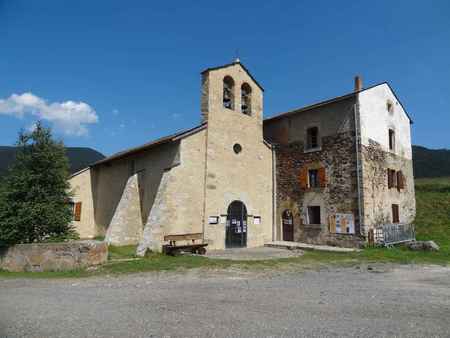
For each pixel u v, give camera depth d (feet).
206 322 15.51
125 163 59.67
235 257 39.81
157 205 43.50
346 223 49.49
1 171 41.68
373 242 47.09
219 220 50.08
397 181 58.49
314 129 57.26
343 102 52.54
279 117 61.41
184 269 31.04
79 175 65.46
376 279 27.22
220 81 53.21
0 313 17.13
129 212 51.34
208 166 49.65
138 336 13.69
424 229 58.85
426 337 13.78
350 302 19.42
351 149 50.42
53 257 33.81
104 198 64.85
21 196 39.68
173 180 45.34
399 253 42.55
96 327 14.79
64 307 18.22
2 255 36.63
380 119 55.57
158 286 24.08
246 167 55.67
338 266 34.14
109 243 48.32
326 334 14.01
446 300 20.07
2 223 37.35
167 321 15.65
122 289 23.12
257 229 55.93
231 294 21.35
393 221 54.85
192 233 46.16
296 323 15.42
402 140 62.18
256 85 59.36
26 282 26.89
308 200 55.26
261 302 19.26
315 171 55.62
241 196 54.03
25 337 13.56
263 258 39.06
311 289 23.04
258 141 58.54
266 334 13.96
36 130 41.73
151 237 41.60
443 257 40.34
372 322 15.66
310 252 46.11
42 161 40.50
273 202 60.08
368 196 48.85
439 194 73.41
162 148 50.60
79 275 29.55
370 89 53.93
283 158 60.34
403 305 18.83
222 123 52.65
